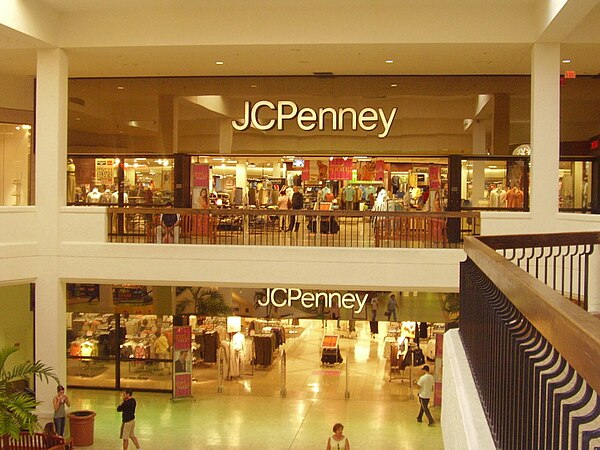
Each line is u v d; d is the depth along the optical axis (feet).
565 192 54.54
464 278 16.29
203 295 51.88
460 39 42.86
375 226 45.16
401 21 43.29
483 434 10.25
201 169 55.52
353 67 51.98
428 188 55.77
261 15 44.06
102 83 57.52
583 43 43.11
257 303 51.01
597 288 29.01
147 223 48.67
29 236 43.80
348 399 51.47
